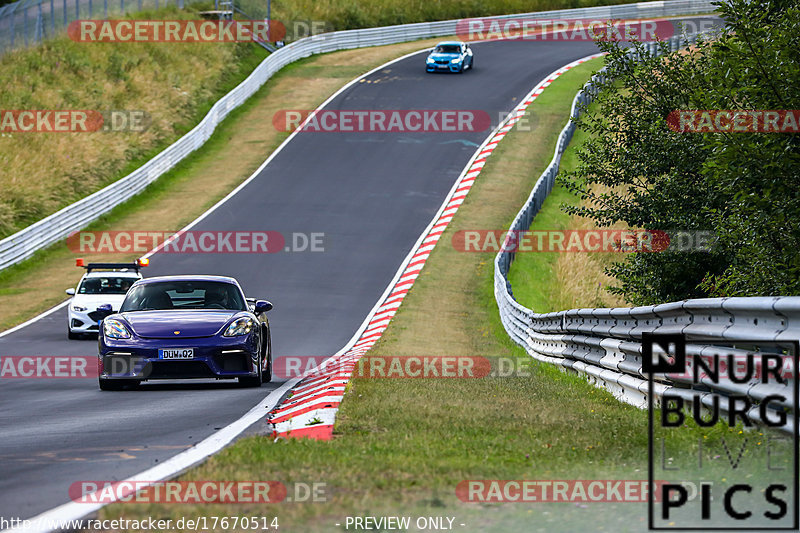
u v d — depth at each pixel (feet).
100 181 481.05
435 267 364.99
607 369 146.72
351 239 394.93
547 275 378.53
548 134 558.56
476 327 288.30
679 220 241.55
